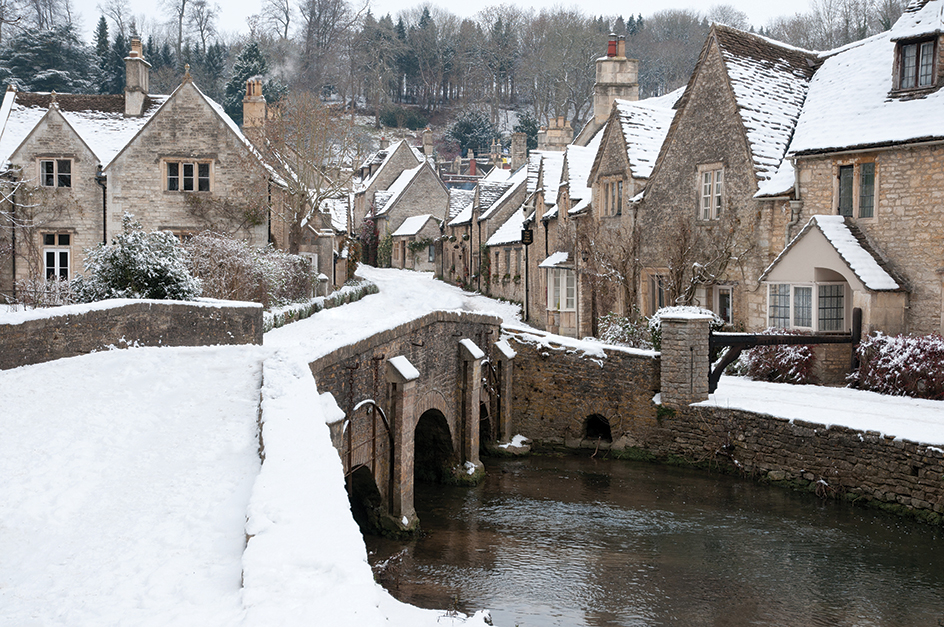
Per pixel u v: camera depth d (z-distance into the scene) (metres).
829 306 19.62
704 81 23.59
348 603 4.75
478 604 10.95
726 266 22.64
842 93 22.08
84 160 29.92
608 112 35.19
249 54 77.69
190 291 15.42
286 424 7.95
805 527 13.83
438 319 16.58
